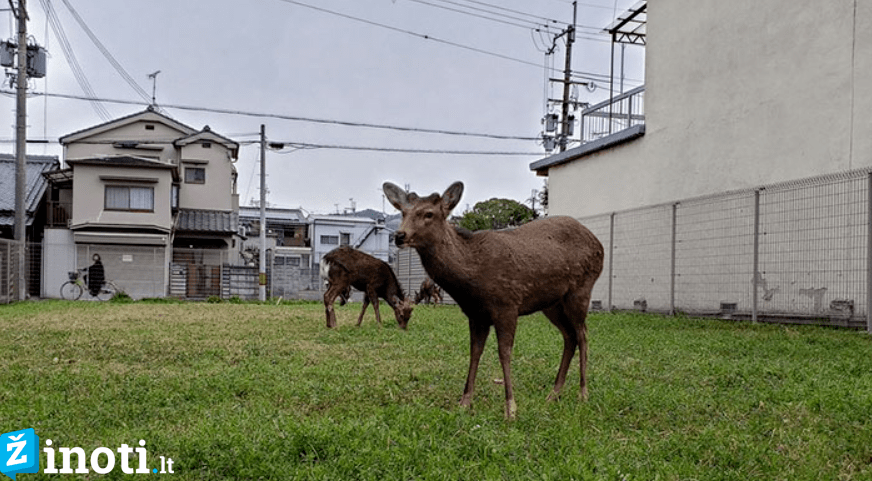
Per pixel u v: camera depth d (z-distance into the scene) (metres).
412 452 3.66
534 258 5.07
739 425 4.44
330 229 44.34
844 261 10.38
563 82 28.42
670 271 14.59
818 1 11.56
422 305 20.17
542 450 3.88
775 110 12.42
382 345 8.64
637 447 3.91
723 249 13.17
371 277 11.54
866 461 3.82
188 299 26.64
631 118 18.62
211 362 7.20
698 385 5.79
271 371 6.51
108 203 28.11
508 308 4.90
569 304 5.50
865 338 8.66
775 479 3.44
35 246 27.69
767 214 12.09
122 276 27.86
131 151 32.12
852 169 10.81
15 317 13.11
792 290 11.45
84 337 9.27
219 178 32.75
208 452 3.66
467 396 5.08
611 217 16.66
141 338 9.18
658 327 10.93
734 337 9.16
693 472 3.52
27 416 4.62
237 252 33.69
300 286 29.61
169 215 28.59
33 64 22.84
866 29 10.66
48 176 29.34
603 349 8.06
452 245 4.80
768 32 12.64
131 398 5.34
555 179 19.95
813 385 5.55
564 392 5.55
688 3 14.80
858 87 10.76
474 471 3.49
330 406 5.08
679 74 15.01
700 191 14.25
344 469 3.46
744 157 13.11
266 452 3.65
